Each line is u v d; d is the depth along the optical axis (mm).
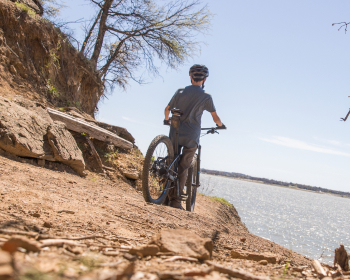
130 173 7090
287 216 49344
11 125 4656
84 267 1162
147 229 2787
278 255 2621
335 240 28875
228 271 1371
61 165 5367
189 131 5223
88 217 2625
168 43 13688
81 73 10469
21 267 835
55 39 9383
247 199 77188
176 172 5195
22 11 8391
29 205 2512
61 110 8008
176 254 1678
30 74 8102
